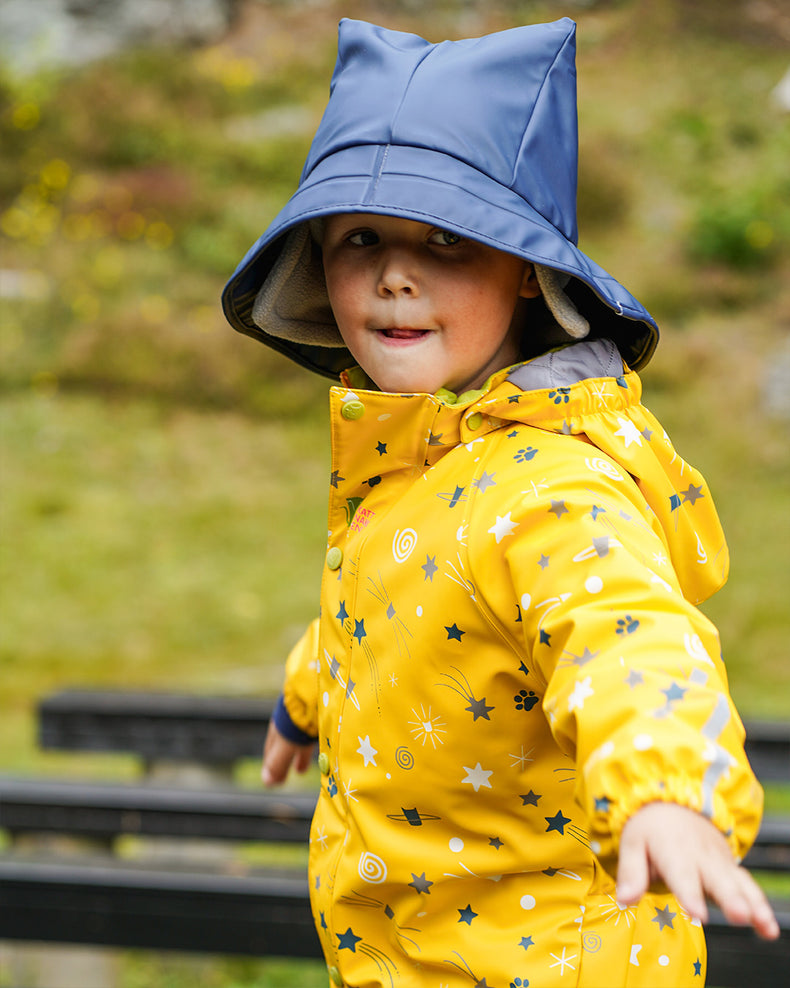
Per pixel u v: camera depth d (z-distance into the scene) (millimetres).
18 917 2791
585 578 1203
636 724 1024
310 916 2715
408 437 1450
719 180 14648
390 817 1445
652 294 12570
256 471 9734
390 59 1480
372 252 1462
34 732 5957
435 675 1387
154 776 3777
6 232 13148
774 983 2473
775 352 11453
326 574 1584
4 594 7703
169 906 2750
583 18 19000
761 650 6980
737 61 17703
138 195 13609
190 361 10969
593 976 1365
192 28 17781
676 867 933
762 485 9445
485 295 1455
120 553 8328
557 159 1475
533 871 1404
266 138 15445
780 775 3273
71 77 16016
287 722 1977
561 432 1410
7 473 9438
